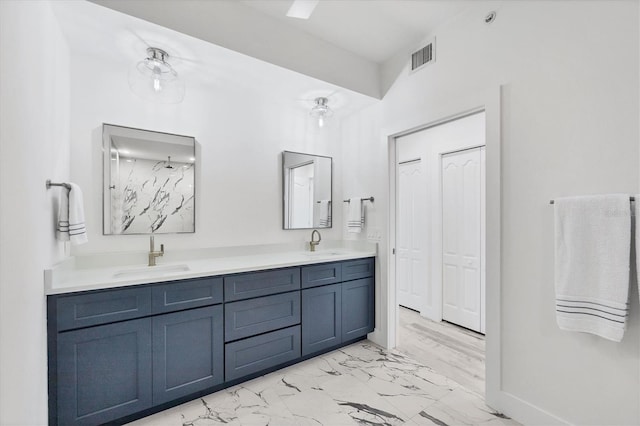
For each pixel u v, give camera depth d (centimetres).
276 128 278
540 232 161
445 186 332
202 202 239
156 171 219
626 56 132
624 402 132
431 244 342
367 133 288
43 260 134
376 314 275
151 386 166
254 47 200
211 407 179
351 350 260
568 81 151
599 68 140
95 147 198
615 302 129
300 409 177
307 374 218
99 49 189
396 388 200
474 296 304
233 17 192
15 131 98
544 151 160
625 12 132
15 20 98
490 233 183
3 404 87
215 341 188
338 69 243
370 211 284
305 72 224
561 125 153
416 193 365
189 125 234
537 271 162
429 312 342
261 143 270
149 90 189
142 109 215
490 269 183
